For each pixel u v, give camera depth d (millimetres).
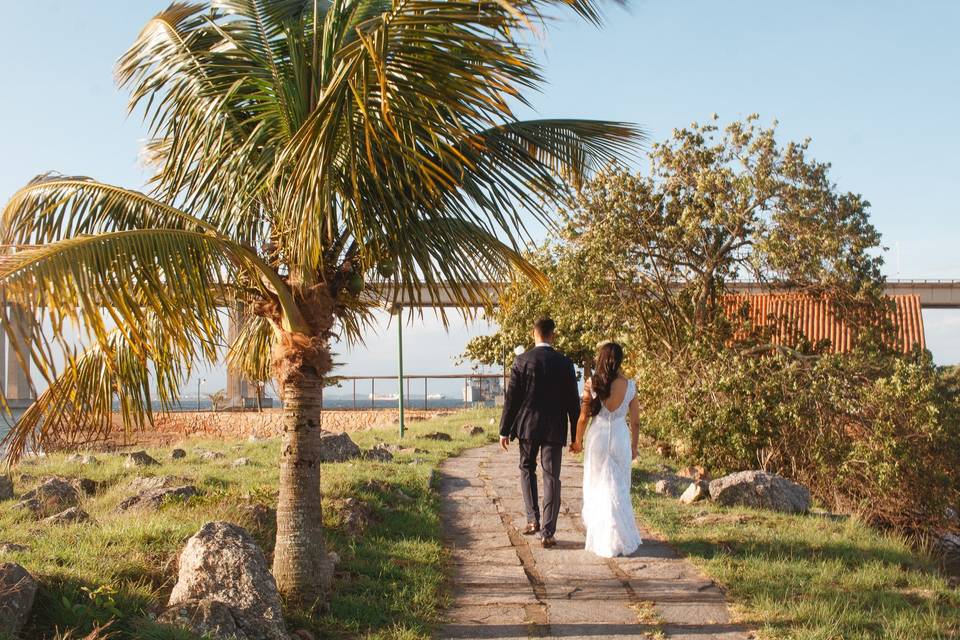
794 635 4992
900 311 28641
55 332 3691
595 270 16719
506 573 6422
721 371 14078
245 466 10836
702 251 17172
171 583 5359
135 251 4176
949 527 14312
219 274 4820
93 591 4578
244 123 5266
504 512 8875
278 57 5402
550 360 7223
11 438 5688
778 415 13359
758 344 16531
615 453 7004
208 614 4332
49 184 4898
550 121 6086
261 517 7102
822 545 7258
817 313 26062
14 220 4902
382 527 7633
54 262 3738
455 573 6461
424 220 5168
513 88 4520
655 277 17562
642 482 10930
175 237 4445
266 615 4578
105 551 5672
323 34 5207
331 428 29062
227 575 4703
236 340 6883
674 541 7293
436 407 31172
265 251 5688
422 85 4652
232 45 5418
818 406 13508
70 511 7098
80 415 5688
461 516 8688
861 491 13250
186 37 5480
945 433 12766
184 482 8812
